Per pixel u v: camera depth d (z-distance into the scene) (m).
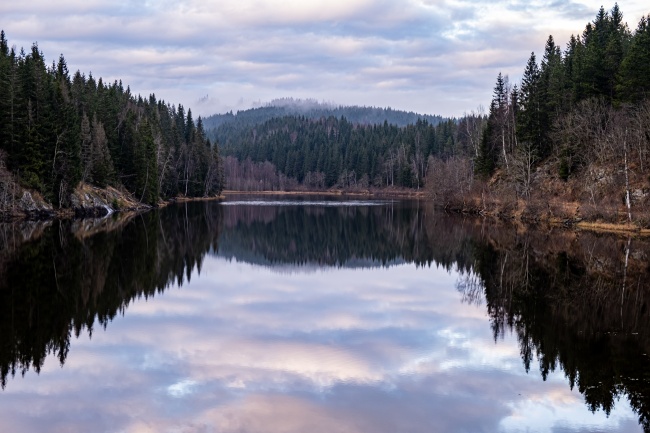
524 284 30.39
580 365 17.66
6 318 22.70
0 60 64.44
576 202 59.25
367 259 43.41
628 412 14.36
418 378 16.66
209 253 44.50
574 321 22.77
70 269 33.00
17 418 13.80
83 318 23.16
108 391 15.55
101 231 53.00
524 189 67.38
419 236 56.88
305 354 18.94
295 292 30.08
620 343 19.80
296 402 14.87
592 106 60.44
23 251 38.59
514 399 15.16
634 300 26.17
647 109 52.75
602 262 36.09
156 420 13.75
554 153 67.44
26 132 61.97
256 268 38.38
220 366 17.66
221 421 13.71
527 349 19.28
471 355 18.77
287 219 76.88
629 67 58.03
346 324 22.94
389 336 21.08
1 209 58.28
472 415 14.16
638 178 52.84
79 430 13.20
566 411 14.39
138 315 24.05
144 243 46.78
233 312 25.06
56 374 16.80
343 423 13.67
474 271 35.19
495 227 59.97
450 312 24.88
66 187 67.31
